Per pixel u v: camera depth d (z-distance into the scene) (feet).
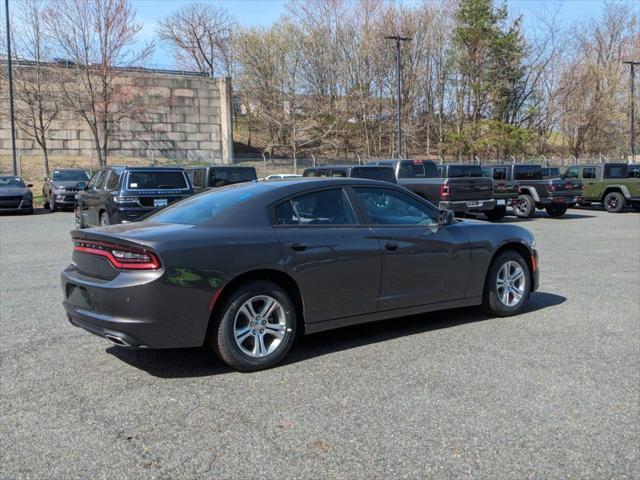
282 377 15.19
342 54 153.48
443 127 157.38
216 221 15.78
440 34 155.22
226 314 15.16
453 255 19.38
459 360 16.34
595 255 36.47
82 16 93.45
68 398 13.88
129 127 113.70
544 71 163.22
